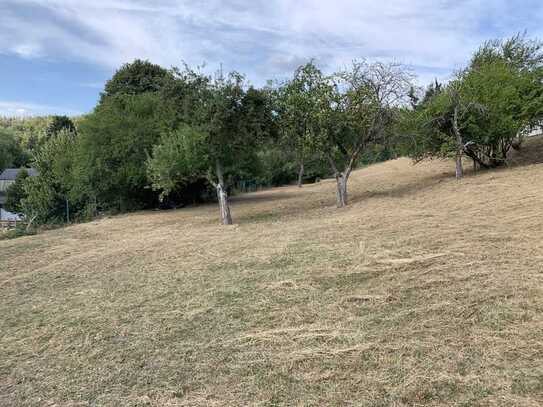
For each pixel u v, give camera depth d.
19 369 3.84
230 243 8.54
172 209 20.78
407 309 4.29
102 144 19.91
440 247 6.16
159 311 4.98
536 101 13.30
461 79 13.97
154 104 20.62
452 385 3.00
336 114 11.94
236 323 4.42
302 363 3.51
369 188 18.05
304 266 6.12
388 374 3.22
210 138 11.90
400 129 12.85
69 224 18.67
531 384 2.92
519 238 6.13
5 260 8.98
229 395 3.17
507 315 3.89
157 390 3.32
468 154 14.45
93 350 4.09
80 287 6.34
